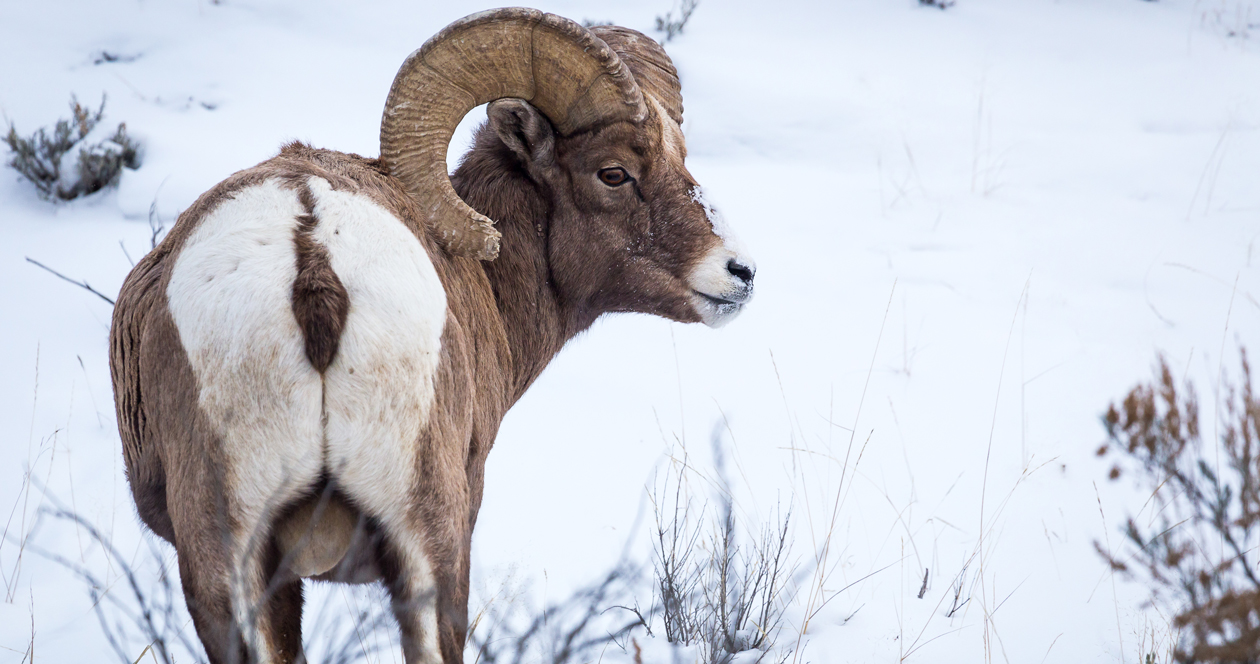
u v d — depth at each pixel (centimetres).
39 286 2750
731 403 2447
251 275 1013
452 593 1105
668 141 1573
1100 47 5012
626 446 2245
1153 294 3005
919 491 2083
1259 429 1427
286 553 1078
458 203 1321
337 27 4616
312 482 1025
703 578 1723
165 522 1241
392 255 1081
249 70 4131
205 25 4481
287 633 1121
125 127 3512
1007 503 2036
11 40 4150
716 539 1814
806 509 2003
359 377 1010
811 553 1867
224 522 1014
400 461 1048
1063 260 3231
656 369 2628
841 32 5019
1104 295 3008
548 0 4969
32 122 3591
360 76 4178
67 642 1538
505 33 1361
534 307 1543
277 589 1101
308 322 989
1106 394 2453
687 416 2383
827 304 2950
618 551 1844
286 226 1057
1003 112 4334
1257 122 4253
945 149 4012
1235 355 2611
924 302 2961
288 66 4200
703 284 1533
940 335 2772
